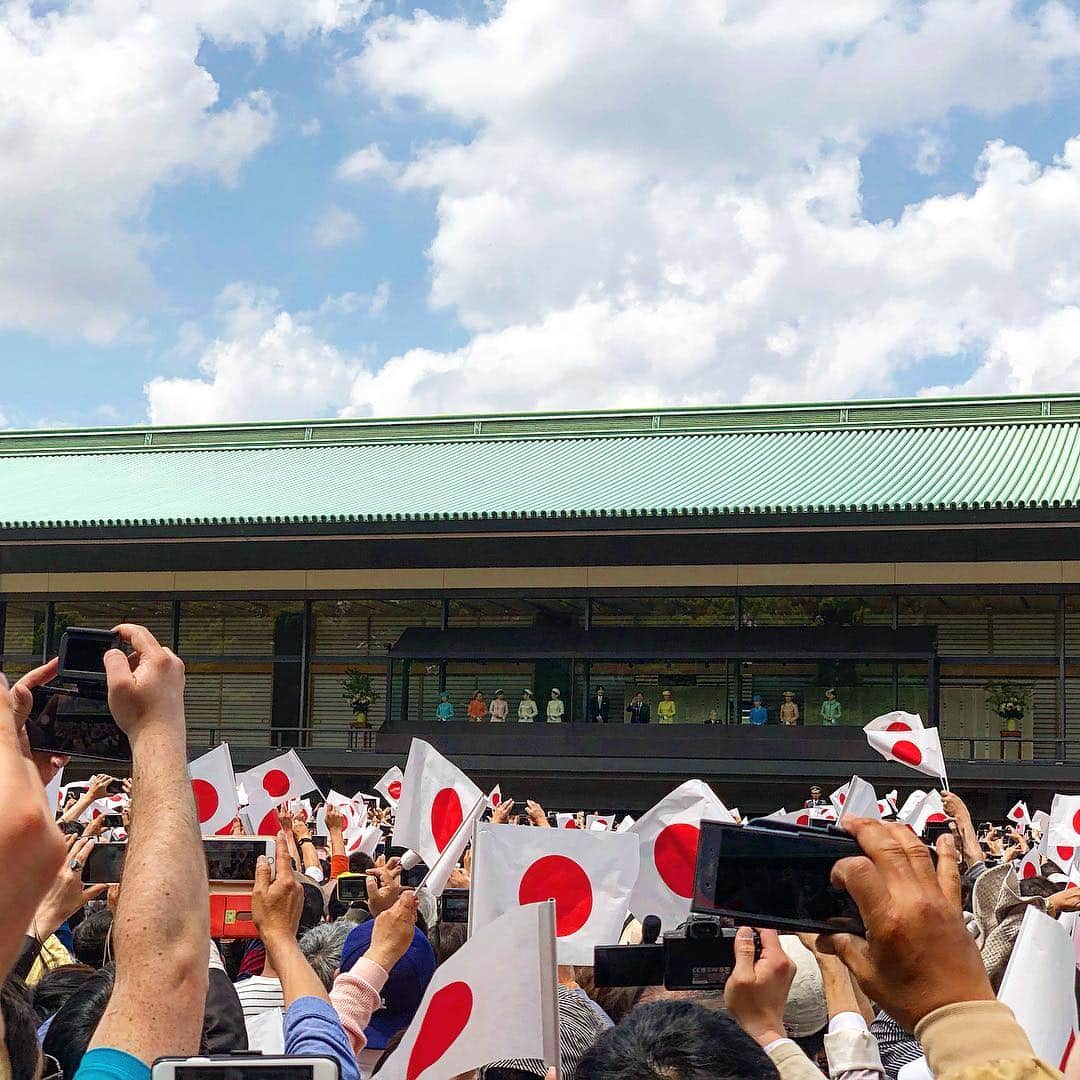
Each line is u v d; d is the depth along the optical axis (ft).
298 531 148.97
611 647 147.54
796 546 147.64
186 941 10.63
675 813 27.84
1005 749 143.74
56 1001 20.83
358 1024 16.65
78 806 31.99
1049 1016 15.43
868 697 143.13
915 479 146.00
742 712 146.00
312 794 154.20
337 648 161.27
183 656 163.73
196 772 39.40
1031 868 45.24
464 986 14.14
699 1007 11.64
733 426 175.01
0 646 165.68
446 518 146.00
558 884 24.53
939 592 143.84
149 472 178.40
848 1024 15.97
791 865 11.07
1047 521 133.90
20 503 164.96
